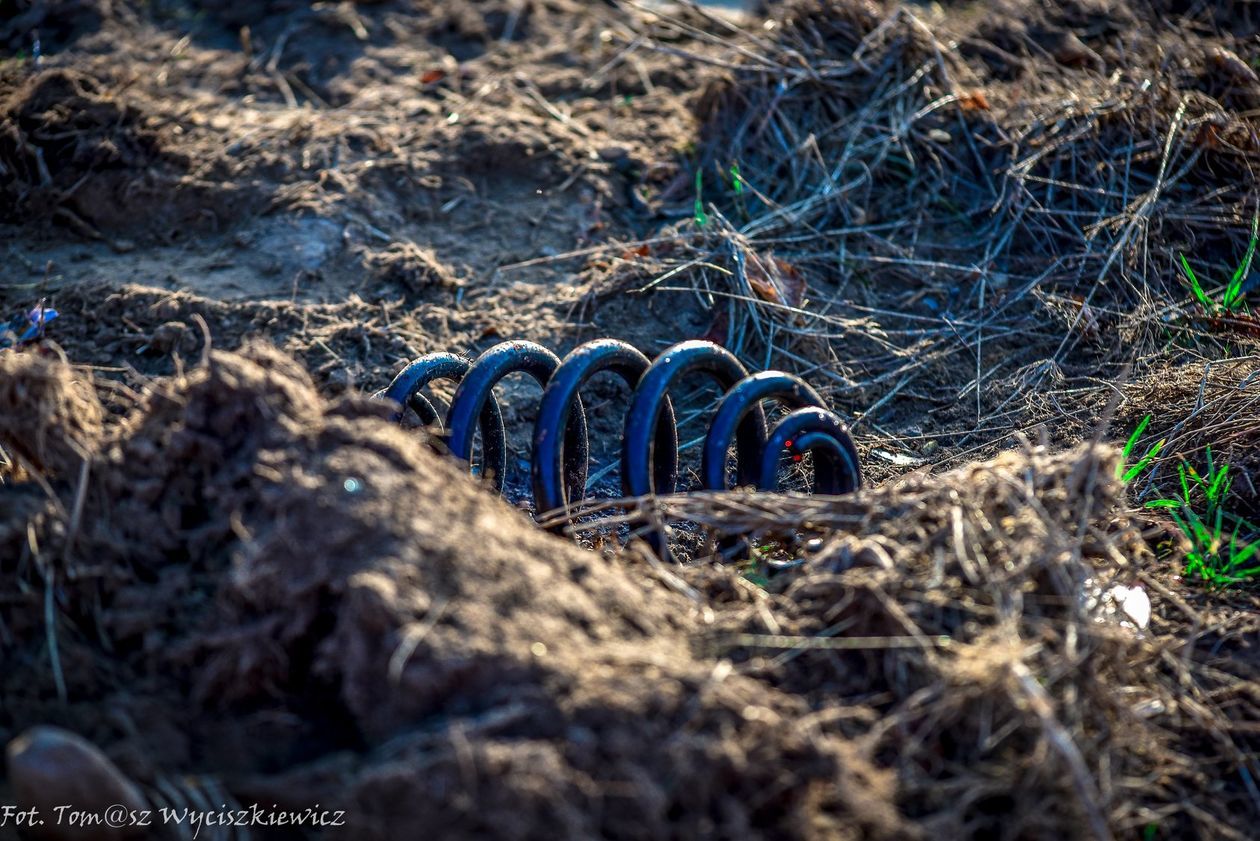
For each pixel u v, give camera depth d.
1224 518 4.02
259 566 2.73
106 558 2.94
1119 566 3.34
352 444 2.89
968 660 2.80
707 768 2.44
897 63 6.30
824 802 2.53
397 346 4.99
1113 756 2.86
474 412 3.69
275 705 2.77
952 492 3.25
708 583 3.25
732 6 8.12
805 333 5.21
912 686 2.84
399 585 2.62
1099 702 2.90
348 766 2.54
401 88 6.86
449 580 2.68
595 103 6.77
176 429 3.01
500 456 4.08
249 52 7.23
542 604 2.72
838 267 5.65
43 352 4.88
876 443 4.80
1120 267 5.40
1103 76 6.37
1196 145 5.79
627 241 5.75
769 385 3.73
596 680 2.54
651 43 6.76
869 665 2.91
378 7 7.74
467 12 7.68
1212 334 5.04
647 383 3.65
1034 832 2.63
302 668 2.79
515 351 3.86
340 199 5.68
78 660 2.80
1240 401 4.36
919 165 6.03
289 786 2.54
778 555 3.67
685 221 5.78
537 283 5.49
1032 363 5.11
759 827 2.47
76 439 3.06
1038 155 5.81
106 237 5.73
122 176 5.83
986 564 3.03
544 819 2.35
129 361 4.98
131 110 6.06
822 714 2.73
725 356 3.89
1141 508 4.07
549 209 5.90
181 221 5.75
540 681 2.53
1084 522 3.19
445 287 5.38
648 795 2.39
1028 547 3.07
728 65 6.45
